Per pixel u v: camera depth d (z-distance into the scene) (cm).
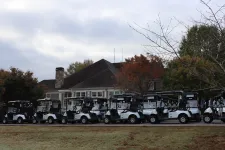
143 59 3912
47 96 5628
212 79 641
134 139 1911
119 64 5647
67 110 3447
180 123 2748
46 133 2412
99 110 3406
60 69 5712
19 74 4766
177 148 1590
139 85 3938
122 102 3078
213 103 2662
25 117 3675
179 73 3406
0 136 2370
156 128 2280
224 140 1672
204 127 2189
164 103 2939
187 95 2791
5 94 4625
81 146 1786
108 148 1678
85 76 5559
